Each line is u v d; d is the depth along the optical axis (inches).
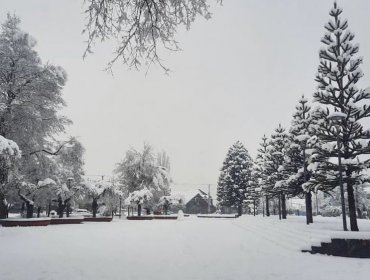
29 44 1064.2
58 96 1095.0
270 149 1470.2
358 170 688.4
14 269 324.5
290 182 1050.7
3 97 1005.8
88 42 258.2
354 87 676.7
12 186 1018.1
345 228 608.7
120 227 1037.2
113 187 1598.2
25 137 1056.2
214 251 508.4
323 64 709.3
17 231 772.6
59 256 414.9
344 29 708.7
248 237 764.0
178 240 664.4
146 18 264.1
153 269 341.1
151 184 1993.1
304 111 1080.8
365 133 669.9
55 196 1250.6
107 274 308.3
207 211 3565.5
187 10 262.5
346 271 360.5
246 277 310.0
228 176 2571.4
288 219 1247.5
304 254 499.2
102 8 248.1
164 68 279.0
